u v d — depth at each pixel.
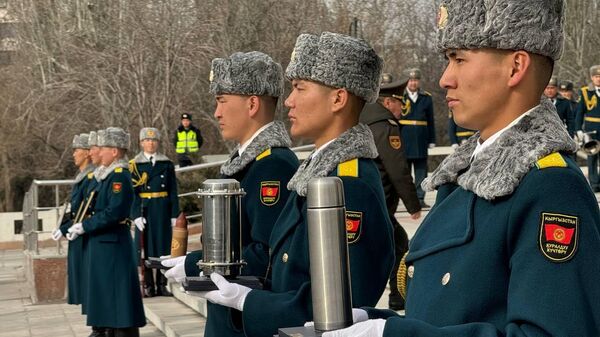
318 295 2.45
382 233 3.58
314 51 3.82
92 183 9.80
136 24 29.81
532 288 2.29
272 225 4.37
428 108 15.12
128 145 9.62
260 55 4.74
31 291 14.29
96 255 9.31
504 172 2.41
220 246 3.84
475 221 2.46
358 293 3.50
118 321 9.25
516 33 2.46
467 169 2.65
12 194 34.41
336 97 3.81
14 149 33.94
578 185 2.33
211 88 4.80
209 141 31.34
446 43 2.56
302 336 2.45
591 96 16.44
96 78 30.31
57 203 14.13
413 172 16.25
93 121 31.27
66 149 32.22
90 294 9.31
